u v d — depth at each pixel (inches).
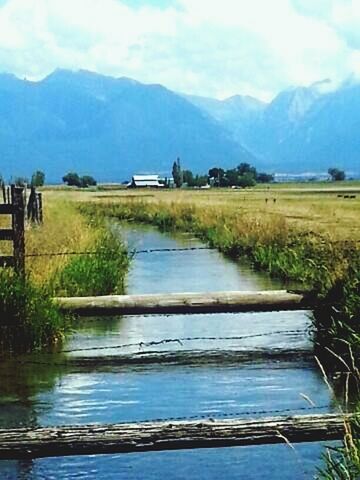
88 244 963.3
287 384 483.5
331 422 303.7
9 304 558.3
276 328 658.2
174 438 298.4
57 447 294.5
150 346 593.0
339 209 2108.8
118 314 606.9
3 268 580.4
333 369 515.8
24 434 296.2
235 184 7268.7
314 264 895.7
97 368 526.0
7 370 520.1
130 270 1096.2
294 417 307.1
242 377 502.9
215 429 301.0
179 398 457.1
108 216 2647.6
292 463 344.8
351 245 876.0
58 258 766.5
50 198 3390.7
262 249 1170.0
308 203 2684.5
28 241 867.4
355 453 278.8
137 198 3472.0
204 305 605.6
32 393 467.5
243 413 410.6
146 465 349.4
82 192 5162.4
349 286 563.5
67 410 434.0
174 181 7401.6
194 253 1364.4
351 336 501.7
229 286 924.6
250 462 349.1
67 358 551.5
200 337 624.7
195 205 2325.3
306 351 573.0
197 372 516.7
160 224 2209.6
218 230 1587.1
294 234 1213.1
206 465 348.5
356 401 438.0
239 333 641.0
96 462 354.0
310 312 725.3
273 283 948.0
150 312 604.7
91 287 745.0
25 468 347.3
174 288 904.9
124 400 454.0
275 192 4906.5
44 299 588.4
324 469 320.8
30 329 563.5
